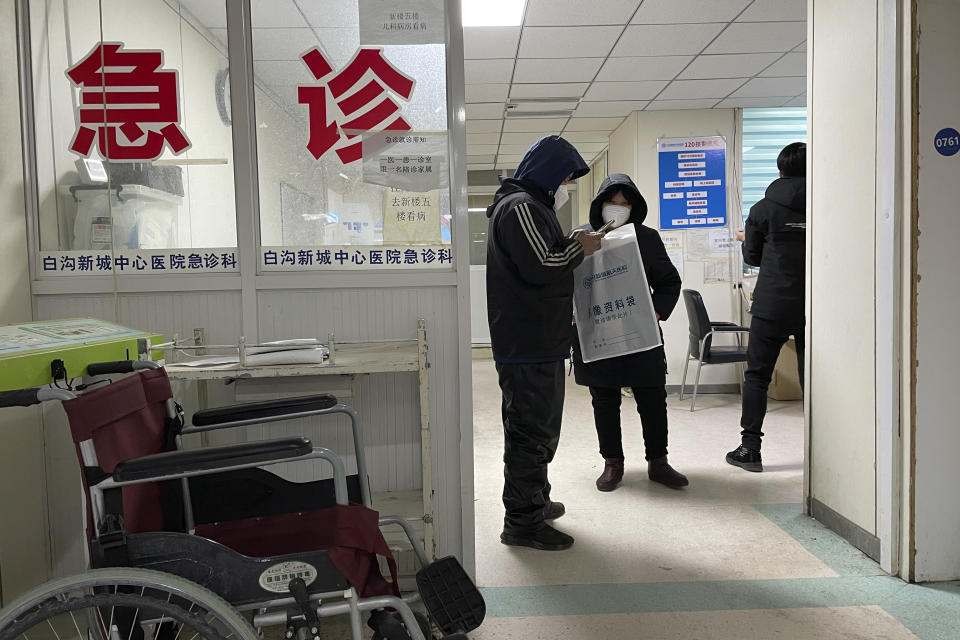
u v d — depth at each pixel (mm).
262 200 1946
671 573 2076
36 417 1848
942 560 1972
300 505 1480
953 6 1869
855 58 2176
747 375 3221
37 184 1918
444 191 1971
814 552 2221
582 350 2684
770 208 3045
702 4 3459
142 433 1248
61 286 1896
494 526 2533
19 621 980
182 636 1479
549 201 2223
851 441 2266
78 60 1903
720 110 5441
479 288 8367
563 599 1915
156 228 1959
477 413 4805
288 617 1155
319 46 1924
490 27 3732
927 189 1902
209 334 1945
